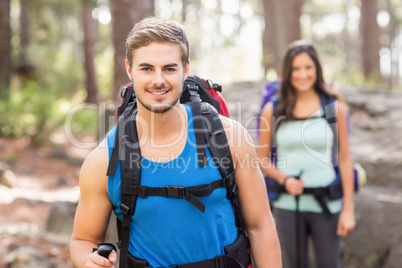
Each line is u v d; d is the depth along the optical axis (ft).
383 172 18.01
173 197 5.56
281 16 49.03
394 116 23.44
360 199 15.83
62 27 122.83
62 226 19.38
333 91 11.25
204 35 82.12
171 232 5.61
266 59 59.36
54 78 80.02
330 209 11.02
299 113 11.00
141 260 5.71
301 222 11.18
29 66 78.69
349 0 172.04
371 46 66.54
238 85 28.78
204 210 5.56
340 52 178.29
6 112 45.70
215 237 5.78
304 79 11.05
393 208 15.16
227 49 71.97
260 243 6.15
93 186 5.76
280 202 11.28
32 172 35.55
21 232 20.25
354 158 18.83
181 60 5.56
